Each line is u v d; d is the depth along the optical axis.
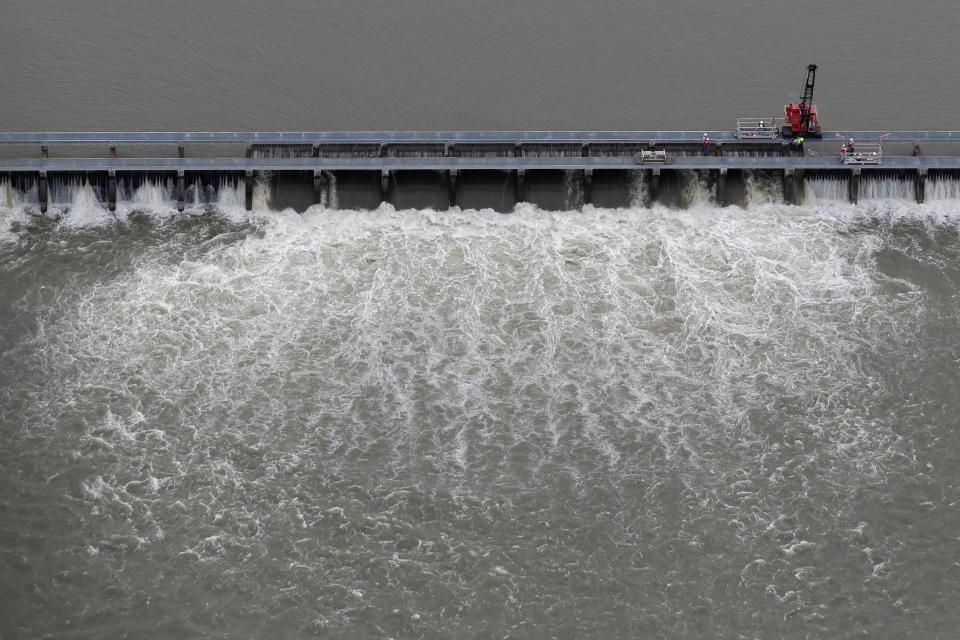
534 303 177.62
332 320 174.50
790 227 192.62
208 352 169.38
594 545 145.38
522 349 170.50
